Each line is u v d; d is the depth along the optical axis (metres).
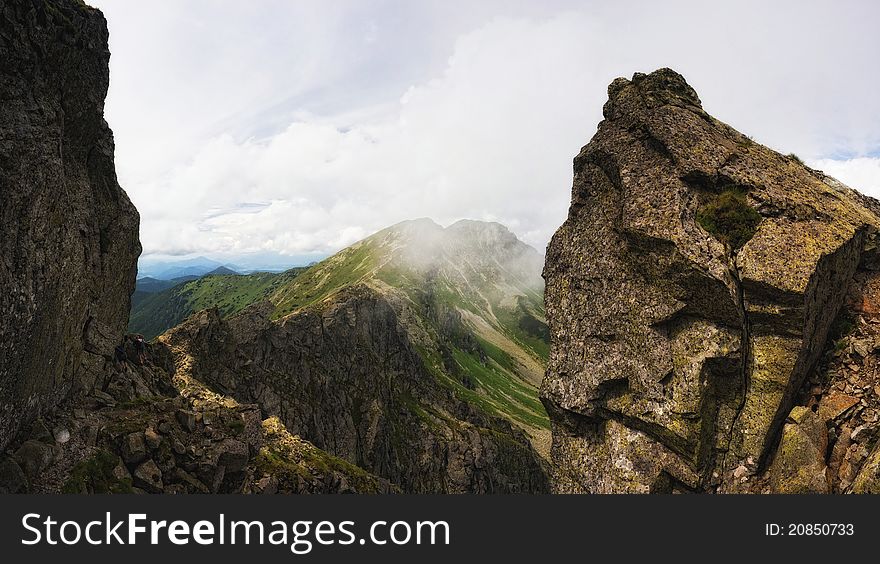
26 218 19.30
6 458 19.34
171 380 43.31
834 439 18.53
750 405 19.47
